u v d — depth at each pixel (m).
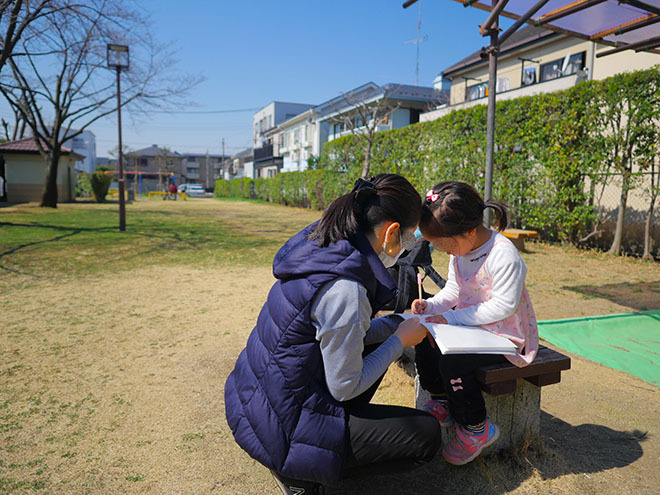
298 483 1.50
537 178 8.95
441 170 11.24
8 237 9.24
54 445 2.21
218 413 2.54
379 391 2.77
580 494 1.82
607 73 11.37
